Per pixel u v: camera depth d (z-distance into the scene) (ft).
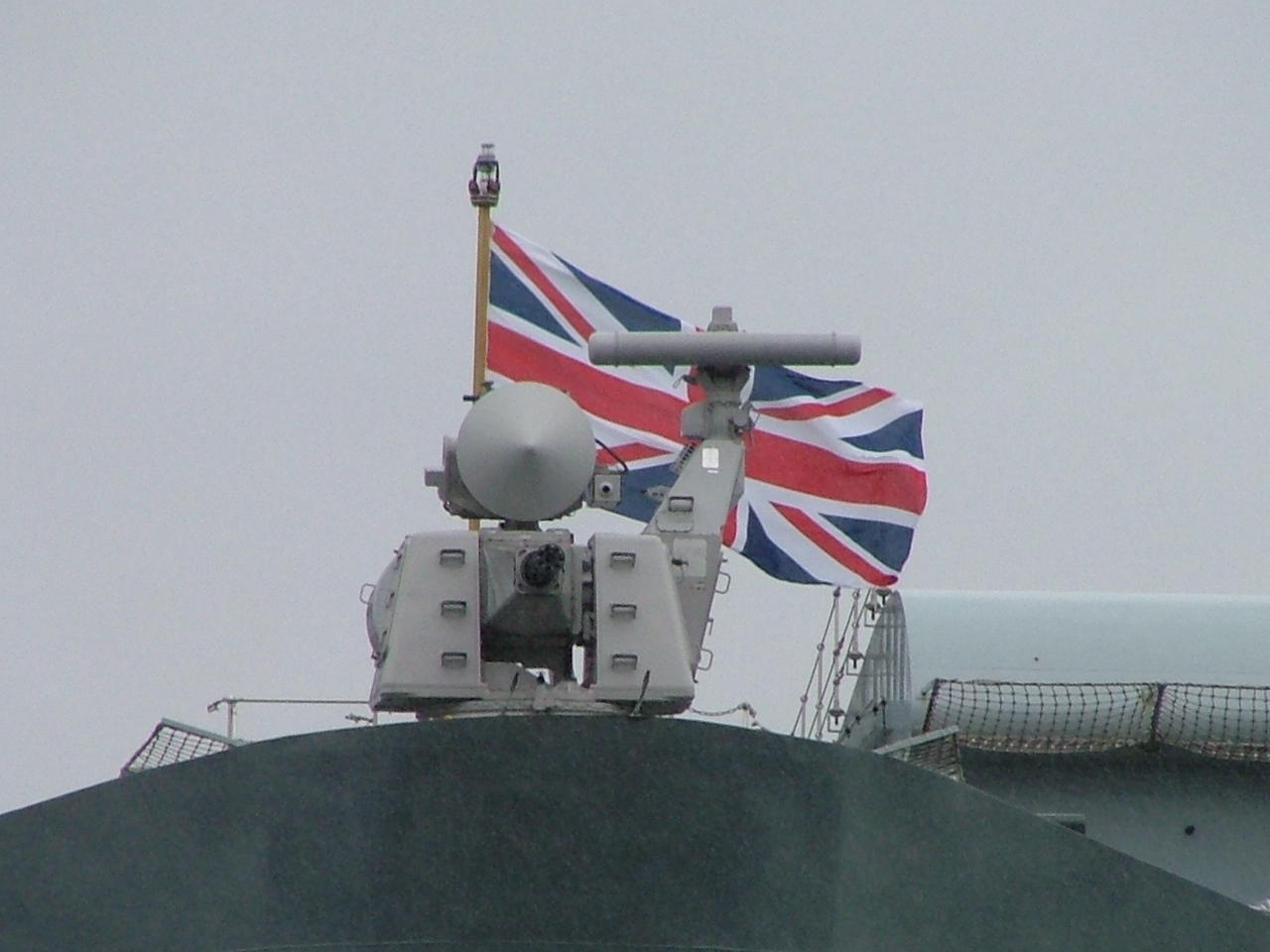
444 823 143.84
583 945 143.74
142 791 147.43
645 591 152.46
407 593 151.33
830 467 254.27
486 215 256.52
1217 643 247.09
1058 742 236.84
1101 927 151.64
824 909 146.20
